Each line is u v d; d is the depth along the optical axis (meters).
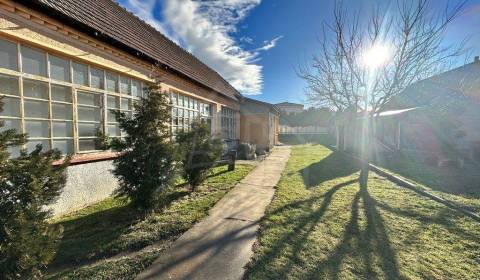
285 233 4.08
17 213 2.29
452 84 13.83
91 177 5.89
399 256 3.40
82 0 6.42
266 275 2.91
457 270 3.09
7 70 4.32
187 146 6.12
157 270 3.00
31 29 4.51
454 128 14.61
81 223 4.57
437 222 4.66
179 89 10.25
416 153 14.87
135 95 7.55
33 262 2.33
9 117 4.39
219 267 3.07
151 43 9.45
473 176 9.17
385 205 5.64
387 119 17.05
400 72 7.16
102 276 2.88
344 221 4.65
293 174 9.59
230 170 10.52
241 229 4.25
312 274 2.95
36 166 2.54
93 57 5.87
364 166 7.57
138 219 4.75
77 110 5.68
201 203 5.77
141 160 4.72
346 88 8.38
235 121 19.64
